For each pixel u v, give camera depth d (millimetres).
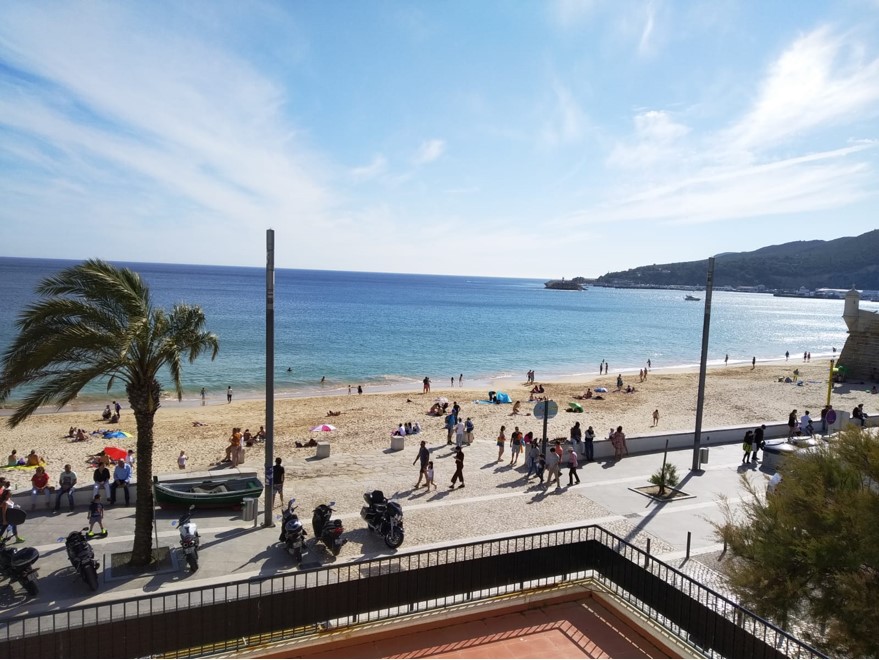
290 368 57281
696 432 20656
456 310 158250
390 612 8930
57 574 11734
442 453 23797
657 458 22359
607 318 155125
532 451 20281
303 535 12930
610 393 47875
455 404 29344
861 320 54500
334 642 7789
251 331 90188
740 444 24812
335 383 54500
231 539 13938
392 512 13945
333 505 15398
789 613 9180
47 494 15766
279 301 164625
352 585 8547
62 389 11516
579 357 79062
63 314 11555
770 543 9328
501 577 9570
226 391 48781
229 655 7453
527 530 14977
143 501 12227
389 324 110938
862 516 8531
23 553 10711
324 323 107688
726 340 113375
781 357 89625
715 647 7965
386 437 27844
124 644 7410
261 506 16594
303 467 21219
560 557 10102
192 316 13281
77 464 24578
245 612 7992
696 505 17047
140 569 12016
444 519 15750
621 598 9328
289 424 33562
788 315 196625
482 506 16828
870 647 7891
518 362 72562
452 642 8031
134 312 12023
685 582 11570
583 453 22047
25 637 7016
